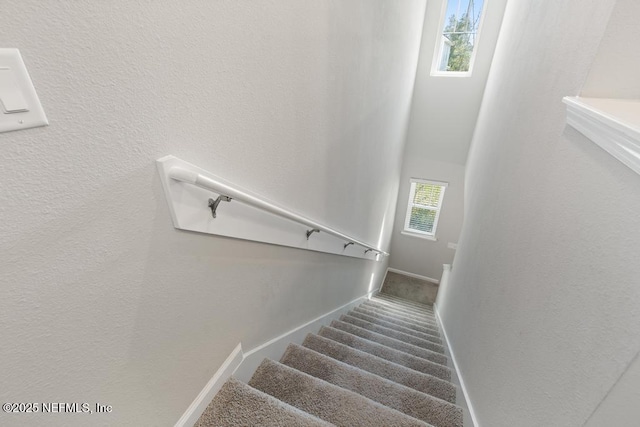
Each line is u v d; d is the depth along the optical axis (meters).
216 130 0.70
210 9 0.59
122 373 0.60
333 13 1.14
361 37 1.51
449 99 4.24
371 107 2.02
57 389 0.49
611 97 0.75
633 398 0.47
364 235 2.72
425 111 4.42
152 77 0.51
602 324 0.55
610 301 0.54
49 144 0.40
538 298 0.83
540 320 0.79
